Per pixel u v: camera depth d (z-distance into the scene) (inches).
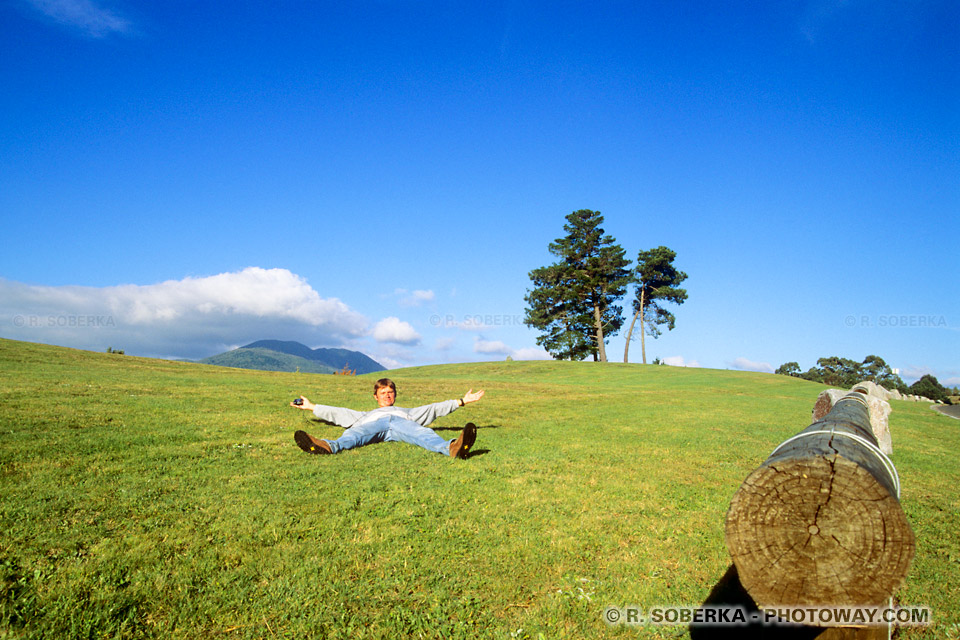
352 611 144.0
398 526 200.7
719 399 847.1
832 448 109.1
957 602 166.4
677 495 260.7
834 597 98.2
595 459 333.7
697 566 182.9
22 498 201.0
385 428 341.4
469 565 173.3
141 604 140.4
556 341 2726.4
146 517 195.3
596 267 2726.4
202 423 372.8
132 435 316.2
